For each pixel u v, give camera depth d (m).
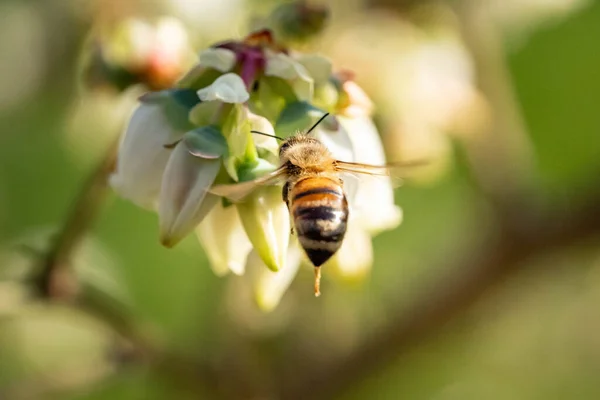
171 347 0.28
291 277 0.23
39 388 0.27
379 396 0.31
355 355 0.30
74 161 0.32
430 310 0.30
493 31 0.30
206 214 0.21
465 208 0.32
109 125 0.31
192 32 0.29
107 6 0.30
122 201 0.31
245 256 0.22
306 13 0.24
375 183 0.23
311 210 0.22
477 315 0.31
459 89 0.29
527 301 0.33
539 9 0.31
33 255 0.26
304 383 0.29
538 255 0.29
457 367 0.33
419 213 0.32
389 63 0.29
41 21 0.32
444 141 0.29
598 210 0.29
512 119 0.30
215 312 0.29
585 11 0.30
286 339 0.30
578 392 0.38
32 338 0.33
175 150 0.21
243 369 0.28
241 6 0.29
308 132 0.22
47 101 0.32
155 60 0.26
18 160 0.32
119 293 0.27
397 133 0.29
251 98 0.22
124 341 0.28
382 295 0.31
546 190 0.30
